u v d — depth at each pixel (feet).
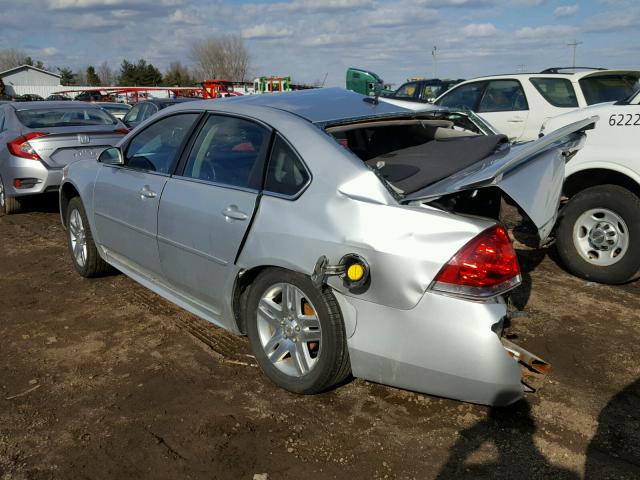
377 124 11.72
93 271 16.65
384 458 8.87
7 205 25.86
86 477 8.58
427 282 8.59
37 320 14.20
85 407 10.37
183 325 13.75
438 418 9.83
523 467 8.64
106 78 325.42
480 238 8.52
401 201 9.16
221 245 11.05
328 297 9.60
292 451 9.06
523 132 26.50
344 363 9.84
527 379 10.93
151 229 13.02
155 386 11.03
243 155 11.30
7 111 26.91
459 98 29.27
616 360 11.78
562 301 14.75
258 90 69.26
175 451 9.12
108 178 14.84
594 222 15.79
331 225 9.39
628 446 9.09
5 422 9.95
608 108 15.46
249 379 11.23
